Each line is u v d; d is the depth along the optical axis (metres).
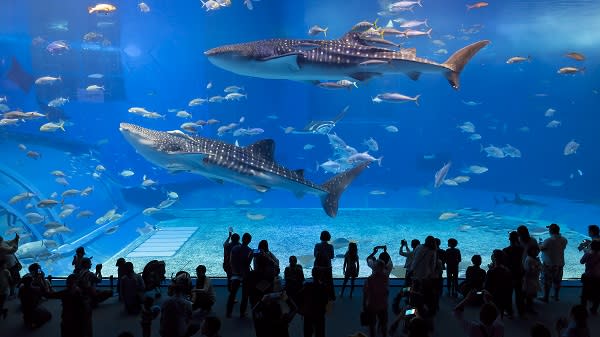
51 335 6.47
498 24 29.78
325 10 26.73
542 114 30.97
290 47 7.53
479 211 20.20
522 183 30.00
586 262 7.02
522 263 6.96
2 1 20.36
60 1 21.75
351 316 7.07
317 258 6.59
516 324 6.65
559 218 18.67
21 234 13.97
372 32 9.91
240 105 26.97
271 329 4.59
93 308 7.50
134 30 23.41
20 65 20.69
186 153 8.20
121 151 22.88
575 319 4.47
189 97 25.66
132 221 18.61
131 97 23.62
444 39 30.41
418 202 23.20
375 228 16.47
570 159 29.41
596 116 29.33
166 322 5.11
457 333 6.30
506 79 32.00
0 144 16.30
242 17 25.80
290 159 28.38
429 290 6.46
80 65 22.25
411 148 31.12
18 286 8.57
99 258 13.66
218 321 4.38
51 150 18.48
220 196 23.02
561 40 30.00
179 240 14.70
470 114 31.86
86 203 17.86
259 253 6.59
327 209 9.35
